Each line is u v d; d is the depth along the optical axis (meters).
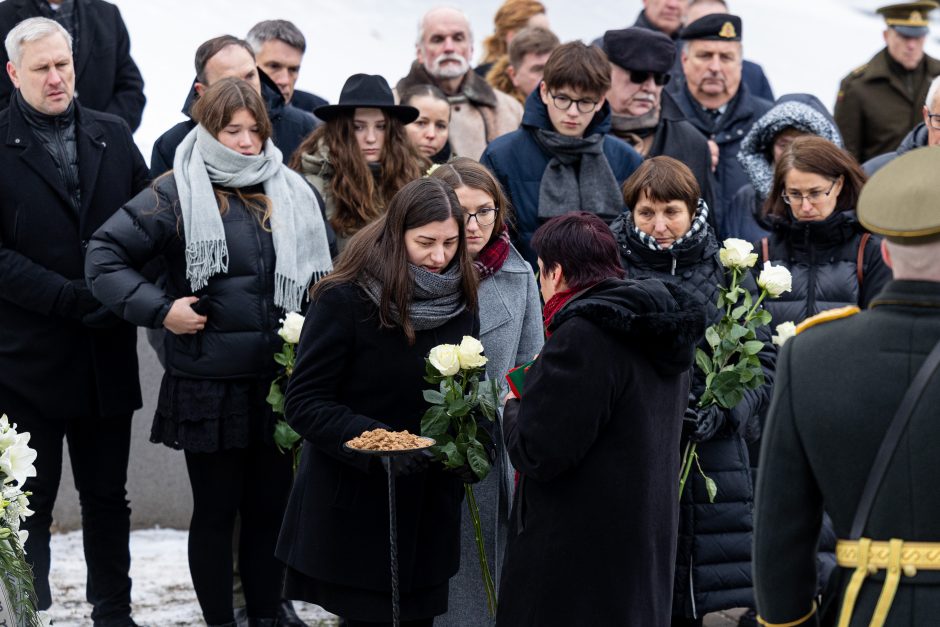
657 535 6.56
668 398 6.63
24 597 7.07
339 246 10.18
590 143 10.43
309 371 7.09
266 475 9.32
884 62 13.77
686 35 12.67
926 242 4.95
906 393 4.89
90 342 9.75
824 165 9.44
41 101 9.59
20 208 9.55
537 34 13.48
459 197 8.29
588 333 6.34
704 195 11.39
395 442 6.62
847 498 4.99
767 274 8.23
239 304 9.05
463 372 7.14
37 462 9.71
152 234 9.09
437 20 12.57
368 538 7.12
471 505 7.81
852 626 4.96
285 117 11.49
